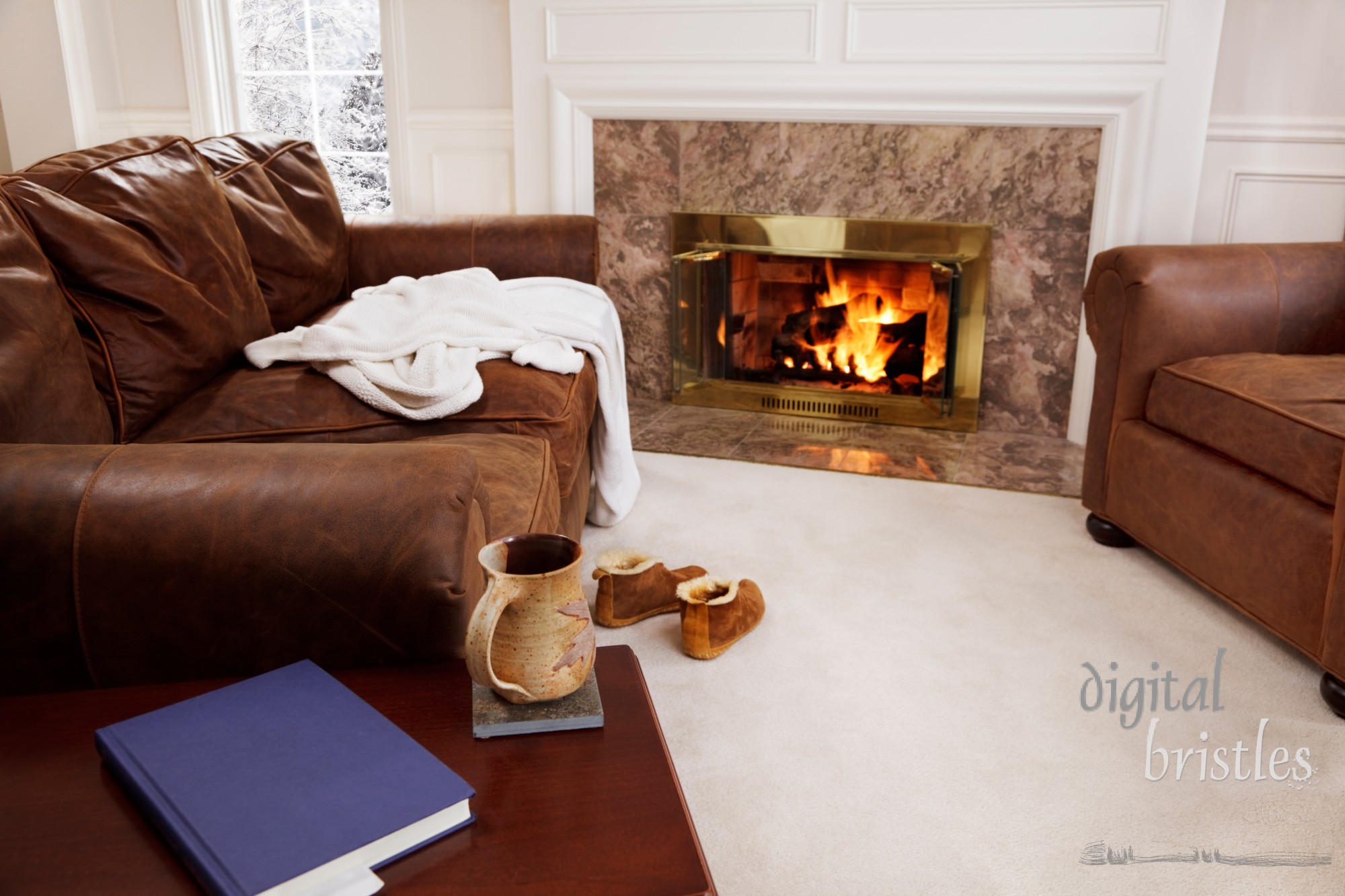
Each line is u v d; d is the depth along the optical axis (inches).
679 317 141.0
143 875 25.5
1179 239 118.8
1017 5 116.8
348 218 113.9
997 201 125.5
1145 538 91.7
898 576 89.9
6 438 49.0
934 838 56.5
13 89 145.4
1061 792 60.6
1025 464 120.6
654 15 129.1
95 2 146.8
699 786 60.7
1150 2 112.7
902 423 135.9
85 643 40.6
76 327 64.1
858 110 125.6
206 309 73.0
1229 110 120.5
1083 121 118.6
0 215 58.5
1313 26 115.2
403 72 143.9
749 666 74.4
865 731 66.5
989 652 76.9
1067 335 127.5
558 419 75.1
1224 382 82.9
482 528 45.8
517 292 101.4
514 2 132.9
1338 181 119.3
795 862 54.5
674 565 91.4
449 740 31.8
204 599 40.2
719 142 133.6
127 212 70.7
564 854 26.7
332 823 25.6
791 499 108.3
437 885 25.4
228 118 152.2
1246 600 78.4
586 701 33.1
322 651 41.6
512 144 143.5
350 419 73.2
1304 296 92.6
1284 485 76.0
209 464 40.8
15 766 30.3
